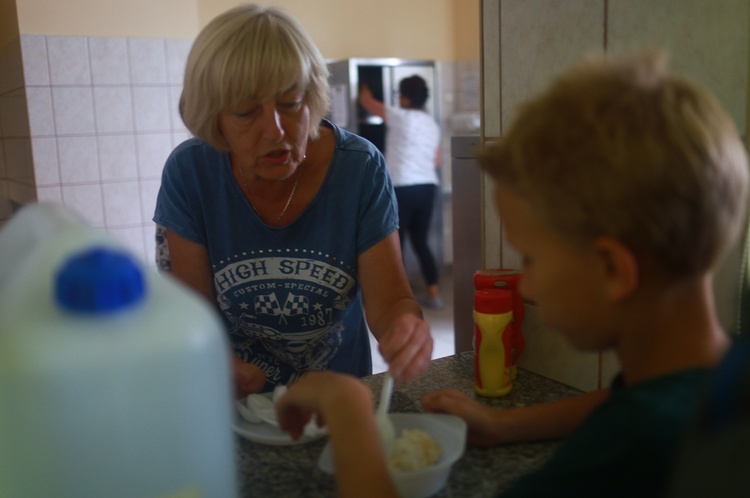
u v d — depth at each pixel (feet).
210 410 1.39
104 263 1.30
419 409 2.63
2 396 1.21
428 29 15.03
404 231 12.71
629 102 1.34
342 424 1.78
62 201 9.73
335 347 3.56
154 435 1.32
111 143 9.99
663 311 1.45
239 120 2.87
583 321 1.50
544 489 1.42
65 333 1.24
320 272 3.29
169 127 10.42
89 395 1.24
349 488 1.67
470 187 5.39
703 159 1.30
